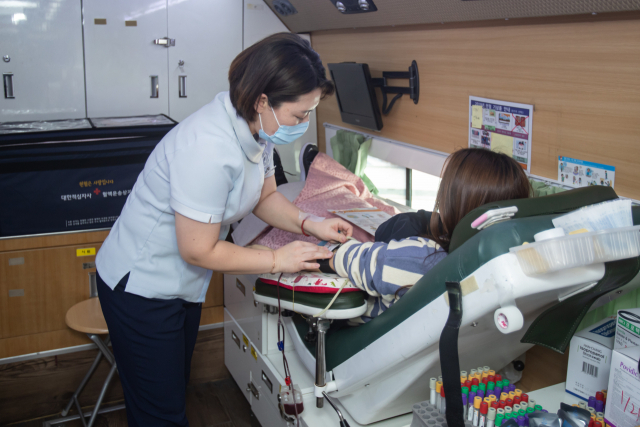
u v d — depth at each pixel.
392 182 2.45
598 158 1.37
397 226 1.42
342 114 2.53
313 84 1.12
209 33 2.61
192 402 2.19
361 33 2.35
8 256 2.02
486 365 1.41
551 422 1.08
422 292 1.06
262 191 1.52
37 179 2.00
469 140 1.83
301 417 1.51
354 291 1.30
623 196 1.32
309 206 1.92
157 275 1.31
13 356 2.10
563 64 1.42
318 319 1.35
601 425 1.09
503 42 1.61
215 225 1.18
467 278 0.93
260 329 1.85
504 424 1.08
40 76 2.37
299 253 1.29
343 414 1.52
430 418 1.15
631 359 1.09
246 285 1.99
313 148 2.42
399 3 1.87
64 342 2.16
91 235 2.12
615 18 1.26
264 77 1.09
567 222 0.91
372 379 1.30
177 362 1.39
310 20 2.53
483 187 1.09
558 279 0.87
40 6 2.30
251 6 2.65
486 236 0.90
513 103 1.61
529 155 1.59
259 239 1.87
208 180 1.14
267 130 1.19
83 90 2.46
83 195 2.08
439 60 1.91
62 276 2.11
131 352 1.35
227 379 2.41
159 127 2.20
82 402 2.17
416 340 1.09
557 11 1.35
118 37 2.46
